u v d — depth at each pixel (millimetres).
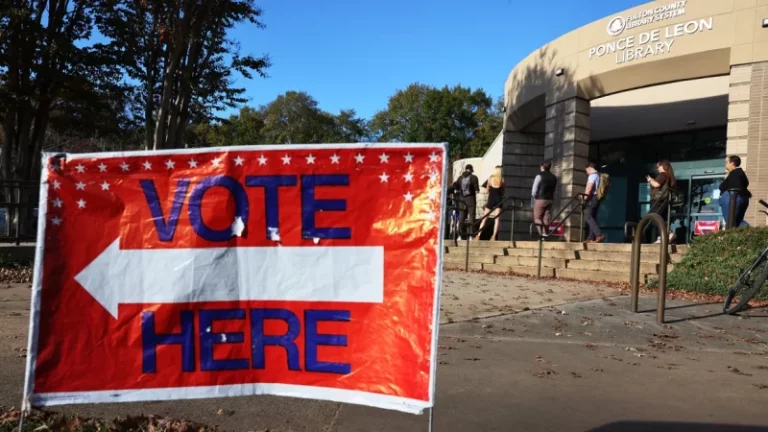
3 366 4672
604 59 14734
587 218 11992
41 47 14219
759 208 11891
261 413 3961
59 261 3018
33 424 3576
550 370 5027
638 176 19797
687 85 15656
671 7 13383
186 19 12945
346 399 3000
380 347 2982
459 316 7035
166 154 3078
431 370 2887
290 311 3066
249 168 3076
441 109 51156
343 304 3031
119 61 15180
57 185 3035
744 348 5859
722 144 17609
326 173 3043
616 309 7508
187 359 3053
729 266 8508
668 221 10508
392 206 3008
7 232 11477
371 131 62531
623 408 4148
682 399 4348
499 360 5305
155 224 3068
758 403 4277
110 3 13969
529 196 18891
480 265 12352
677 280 8938
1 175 15625
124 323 3037
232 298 3072
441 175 2957
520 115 18359
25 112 15250
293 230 3062
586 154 15609
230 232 3074
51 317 2996
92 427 3619
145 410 3953
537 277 10766
